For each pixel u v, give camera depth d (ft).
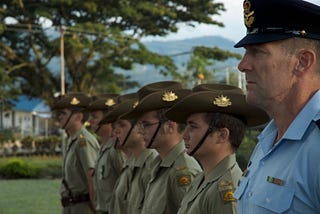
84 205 26.22
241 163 37.14
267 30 7.76
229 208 11.88
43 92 142.31
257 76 7.88
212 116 12.52
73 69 139.44
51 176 78.69
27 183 69.51
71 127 26.91
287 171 7.68
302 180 7.51
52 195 55.47
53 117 144.36
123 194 20.10
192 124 12.72
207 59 161.38
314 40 7.70
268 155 8.04
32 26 132.67
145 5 136.98
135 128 18.66
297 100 7.82
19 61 138.21
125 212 20.12
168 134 15.53
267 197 7.75
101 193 24.22
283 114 7.96
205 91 12.66
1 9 131.95
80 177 26.27
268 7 7.70
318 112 7.66
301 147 7.63
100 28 131.03
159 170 15.62
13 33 135.64
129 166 19.66
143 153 18.33
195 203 12.50
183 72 165.58
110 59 138.41
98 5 135.23
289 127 7.79
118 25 140.36
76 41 128.88
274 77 7.77
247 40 7.86
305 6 7.60
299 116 7.76
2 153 130.21
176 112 12.96
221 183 12.13
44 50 137.90
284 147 7.85
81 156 26.07
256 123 12.80
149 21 141.59
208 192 12.29
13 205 48.78
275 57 7.75
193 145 12.67
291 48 7.72
